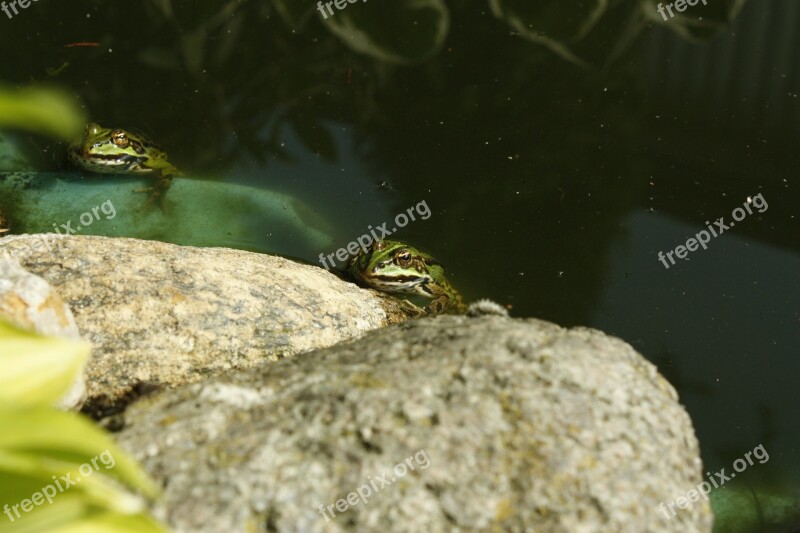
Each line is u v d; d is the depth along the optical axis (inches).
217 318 37.9
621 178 48.3
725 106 52.2
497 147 49.6
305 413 33.0
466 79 53.1
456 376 33.5
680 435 33.7
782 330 42.7
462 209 46.8
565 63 54.1
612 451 33.0
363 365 34.0
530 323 35.3
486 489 32.4
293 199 46.8
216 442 32.6
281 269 40.3
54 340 25.1
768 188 48.0
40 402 24.4
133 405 33.6
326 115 50.9
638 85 53.1
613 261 45.1
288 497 32.0
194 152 48.8
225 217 45.8
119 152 46.8
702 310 43.3
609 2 57.1
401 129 50.4
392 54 54.3
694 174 48.6
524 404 33.2
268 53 54.0
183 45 54.1
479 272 44.6
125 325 37.3
